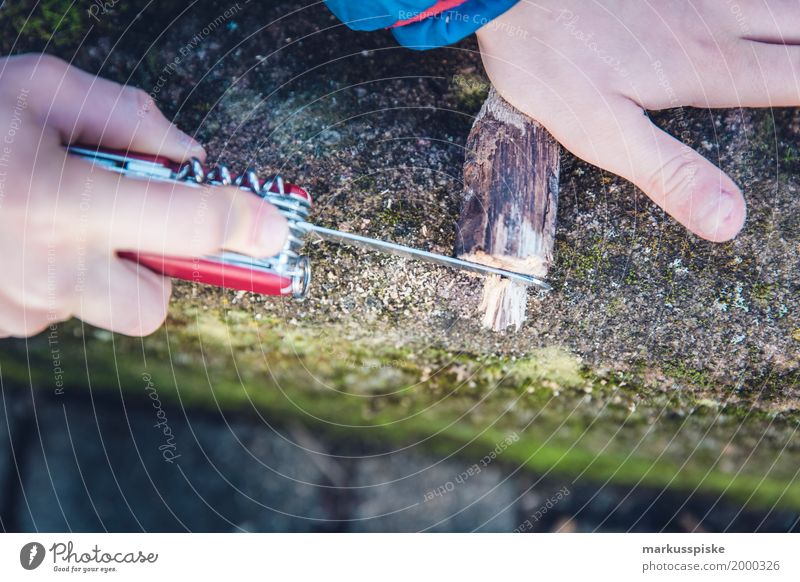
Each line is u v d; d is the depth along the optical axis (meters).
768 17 0.97
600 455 1.10
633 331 1.02
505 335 1.02
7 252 0.90
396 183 1.00
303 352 1.04
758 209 1.01
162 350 1.06
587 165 1.00
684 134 1.01
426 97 1.02
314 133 1.01
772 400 1.04
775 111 1.01
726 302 1.01
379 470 1.16
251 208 0.81
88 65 1.01
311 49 1.03
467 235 0.88
